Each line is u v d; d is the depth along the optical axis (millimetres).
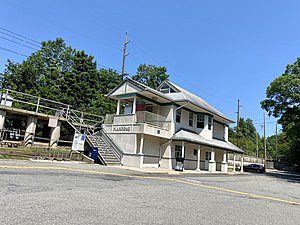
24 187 6520
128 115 20438
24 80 35688
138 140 19781
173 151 21938
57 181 7996
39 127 29469
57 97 33312
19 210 4527
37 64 39406
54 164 12945
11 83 34531
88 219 4441
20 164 11031
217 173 23578
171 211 5754
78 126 21453
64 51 45438
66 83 36281
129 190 7980
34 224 3908
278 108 26531
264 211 7102
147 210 5578
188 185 11359
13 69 36594
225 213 6227
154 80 49156
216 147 25281
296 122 26125
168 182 11602
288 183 19859
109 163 18031
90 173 11305
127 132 19969
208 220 5340
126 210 5355
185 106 23938
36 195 5801
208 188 11148
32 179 7773
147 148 20703
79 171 11477
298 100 24922
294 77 25578
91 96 37406
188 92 29625
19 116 21016
